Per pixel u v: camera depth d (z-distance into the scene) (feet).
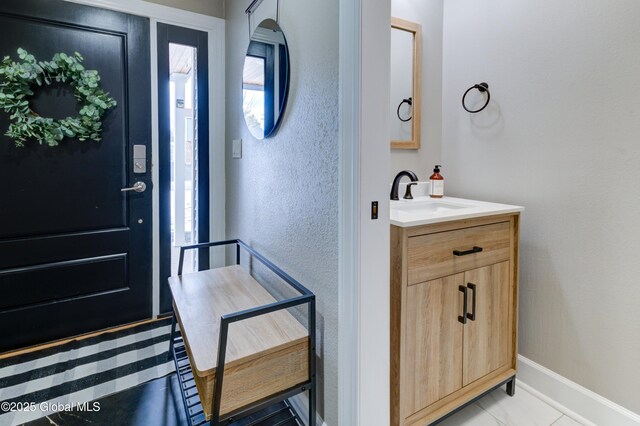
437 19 6.68
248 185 6.58
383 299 3.76
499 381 5.04
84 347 6.36
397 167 6.48
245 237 6.84
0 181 5.93
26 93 5.93
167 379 5.48
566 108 4.92
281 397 3.92
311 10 4.23
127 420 4.65
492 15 5.88
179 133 7.78
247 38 6.44
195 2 7.36
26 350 6.23
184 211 8.09
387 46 3.58
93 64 6.49
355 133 3.48
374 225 3.63
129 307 7.22
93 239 6.77
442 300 4.32
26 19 5.94
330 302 4.07
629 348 4.41
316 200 4.27
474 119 6.27
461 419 4.89
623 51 4.32
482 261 4.71
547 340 5.29
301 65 4.51
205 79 7.63
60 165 6.37
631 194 4.33
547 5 5.10
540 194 5.29
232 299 5.05
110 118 6.74
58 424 4.56
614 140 4.45
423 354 4.21
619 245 4.46
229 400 3.59
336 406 4.03
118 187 6.93
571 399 4.97
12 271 6.12
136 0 6.75
